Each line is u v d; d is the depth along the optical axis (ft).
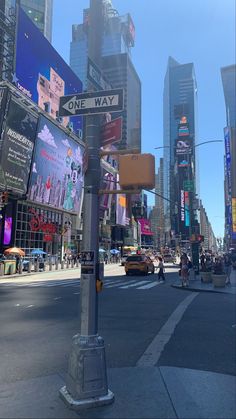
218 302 52.16
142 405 15.62
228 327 33.99
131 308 45.91
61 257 196.44
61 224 200.23
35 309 44.29
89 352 15.65
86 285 16.47
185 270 76.64
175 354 24.56
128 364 22.12
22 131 139.74
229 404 15.87
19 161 140.26
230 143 351.25
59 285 78.54
